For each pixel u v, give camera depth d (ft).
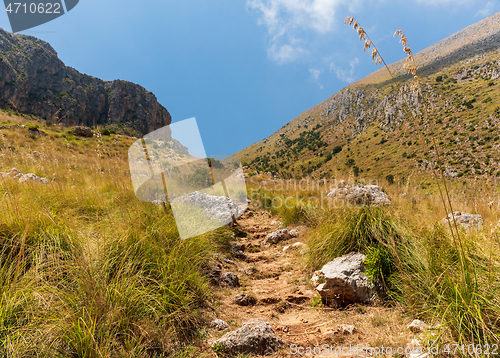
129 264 8.56
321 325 8.95
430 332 6.81
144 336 6.85
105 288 7.06
